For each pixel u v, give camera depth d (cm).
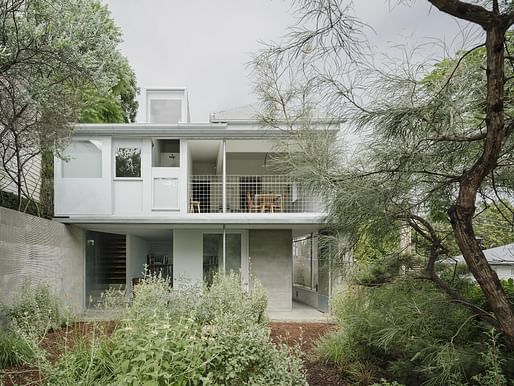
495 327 279
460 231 230
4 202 846
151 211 1045
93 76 624
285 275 1139
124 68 1054
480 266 227
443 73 277
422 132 269
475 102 257
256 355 354
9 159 771
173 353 312
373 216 328
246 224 1047
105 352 381
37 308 630
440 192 307
